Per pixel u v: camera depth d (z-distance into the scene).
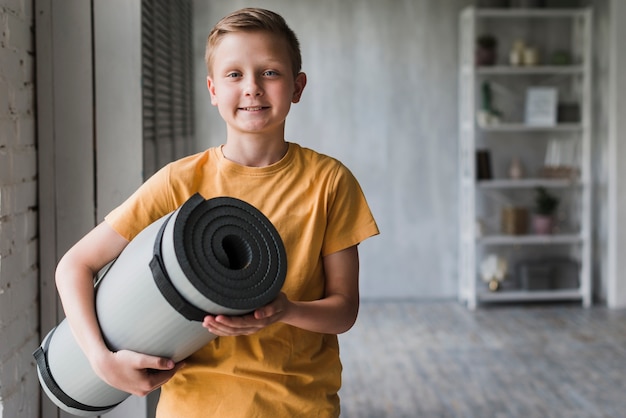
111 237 1.34
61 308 2.09
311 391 1.38
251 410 1.33
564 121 5.88
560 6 6.05
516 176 5.91
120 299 1.21
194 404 1.33
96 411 1.40
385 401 3.81
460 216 6.04
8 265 1.81
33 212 2.05
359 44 5.91
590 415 3.60
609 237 5.80
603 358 4.50
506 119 6.02
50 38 2.09
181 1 4.19
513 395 3.88
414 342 4.89
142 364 1.21
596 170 6.06
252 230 1.18
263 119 1.30
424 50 5.93
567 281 5.94
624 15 5.64
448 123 6.00
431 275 6.11
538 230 5.88
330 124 5.94
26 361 1.95
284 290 1.34
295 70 1.34
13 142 1.87
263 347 1.33
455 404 3.76
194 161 1.38
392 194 6.02
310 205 1.36
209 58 1.32
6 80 1.81
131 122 2.11
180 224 1.13
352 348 4.77
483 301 6.03
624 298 5.79
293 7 5.85
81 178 2.11
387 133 5.97
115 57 2.10
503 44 5.99
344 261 1.40
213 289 1.12
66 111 2.10
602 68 5.90
